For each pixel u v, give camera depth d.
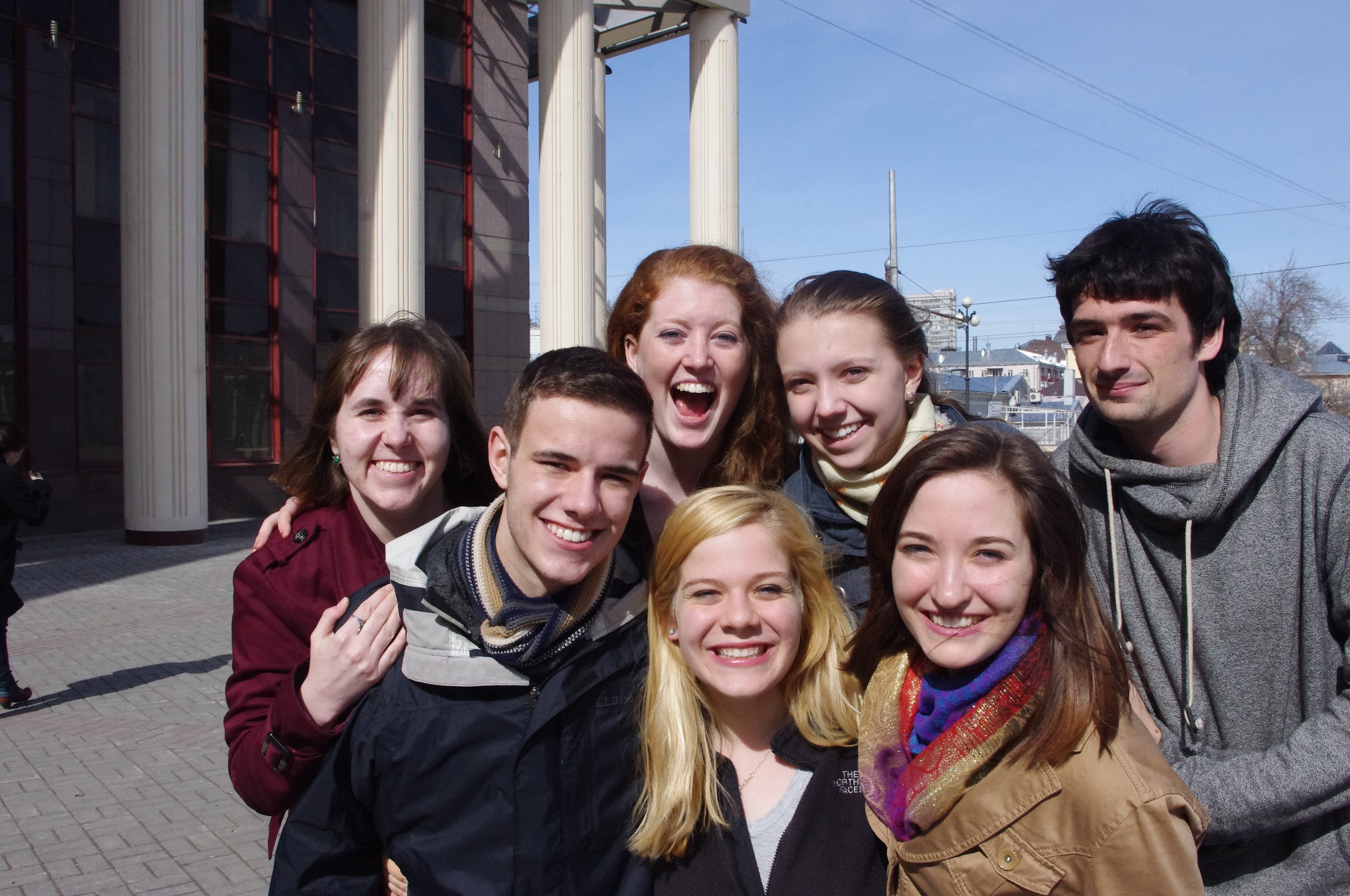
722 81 19.69
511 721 1.83
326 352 17.64
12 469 6.52
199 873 4.14
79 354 14.98
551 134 16.53
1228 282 1.86
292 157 17.08
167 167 13.35
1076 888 1.56
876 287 2.16
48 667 7.61
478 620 1.83
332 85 17.64
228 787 5.11
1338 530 1.75
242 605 2.20
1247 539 1.84
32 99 14.38
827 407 2.12
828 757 1.92
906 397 2.21
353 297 18.05
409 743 1.83
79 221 14.94
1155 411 1.86
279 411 16.98
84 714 6.41
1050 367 79.75
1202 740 1.92
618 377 1.84
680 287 2.39
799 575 1.99
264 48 16.64
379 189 14.28
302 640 2.19
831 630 1.99
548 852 1.82
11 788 5.10
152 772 5.33
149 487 13.75
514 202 20.50
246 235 16.55
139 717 6.36
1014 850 1.61
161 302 13.49
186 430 13.83
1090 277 1.88
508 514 1.85
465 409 2.51
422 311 14.66
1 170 14.13
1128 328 1.87
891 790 1.78
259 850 4.36
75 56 14.86
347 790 1.89
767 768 1.99
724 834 1.92
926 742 1.77
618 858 1.96
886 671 1.90
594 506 1.79
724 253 2.49
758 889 1.86
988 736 1.67
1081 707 1.60
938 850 1.69
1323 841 1.79
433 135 19.14
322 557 2.28
